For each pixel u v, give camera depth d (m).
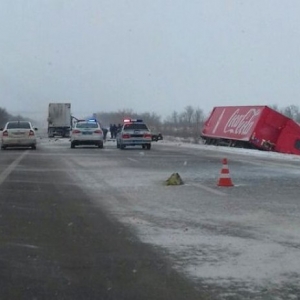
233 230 11.36
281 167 25.84
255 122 45.47
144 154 35.53
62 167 25.50
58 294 7.48
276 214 13.10
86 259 9.20
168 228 11.57
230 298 7.31
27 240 10.56
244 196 16.03
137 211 13.56
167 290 7.64
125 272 8.46
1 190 17.48
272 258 9.23
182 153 37.06
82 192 16.97
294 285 7.86
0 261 9.09
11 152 37.19
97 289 7.69
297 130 45.28
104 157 32.38
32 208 14.09
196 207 14.12
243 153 37.31
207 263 8.93
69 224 12.02
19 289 7.69
